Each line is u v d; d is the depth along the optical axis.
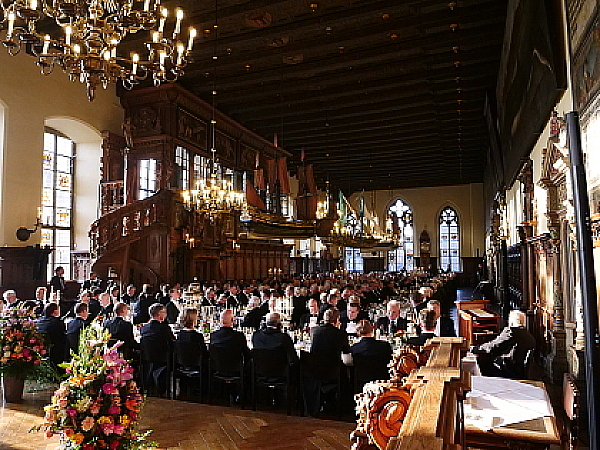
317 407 5.68
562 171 6.88
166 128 15.42
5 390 5.89
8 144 11.99
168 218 13.59
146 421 5.28
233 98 16.62
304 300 10.96
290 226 13.10
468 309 10.67
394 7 11.12
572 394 3.05
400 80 15.52
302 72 14.55
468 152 25.22
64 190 15.05
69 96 13.89
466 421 2.59
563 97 6.98
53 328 6.78
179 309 9.56
